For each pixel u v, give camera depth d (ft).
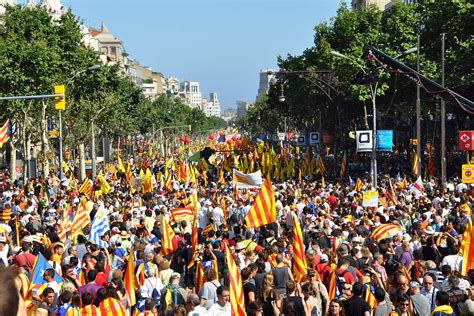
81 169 251.80
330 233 73.51
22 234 75.10
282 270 51.96
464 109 96.84
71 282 50.06
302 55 267.59
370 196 94.68
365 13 233.96
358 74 216.13
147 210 88.02
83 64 237.66
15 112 196.85
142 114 466.70
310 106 284.61
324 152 348.59
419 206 93.66
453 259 55.72
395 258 59.11
